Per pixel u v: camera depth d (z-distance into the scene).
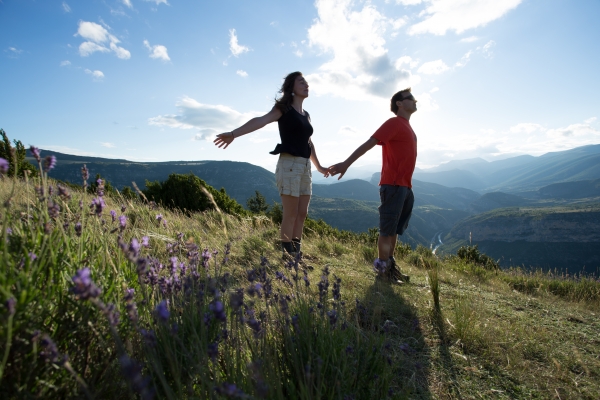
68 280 1.40
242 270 3.26
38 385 1.15
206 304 1.73
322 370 1.60
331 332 1.84
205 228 5.61
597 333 3.03
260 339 1.64
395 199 4.05
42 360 1.13
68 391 1.24
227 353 1.50
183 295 1.69
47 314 1.25
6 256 1.16
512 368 2.26
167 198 14.34
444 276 4.82
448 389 2.00
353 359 1.74
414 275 4.68
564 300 4.64
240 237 5.21
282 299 1.81
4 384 1.05
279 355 1.77
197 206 14.52
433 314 2.97
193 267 2.01
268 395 1.36
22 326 1.11
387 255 4.08
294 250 4.21
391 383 1.93
